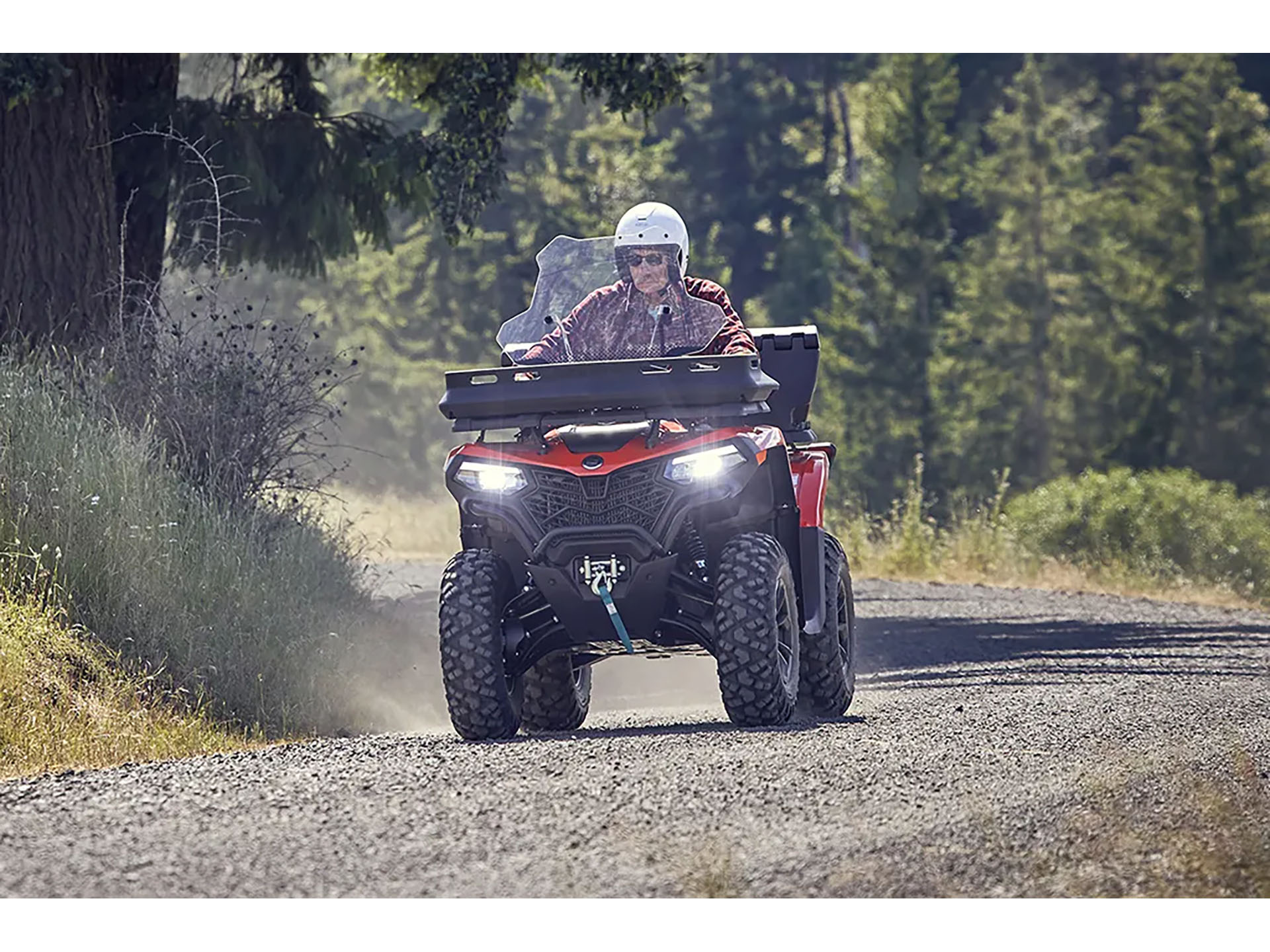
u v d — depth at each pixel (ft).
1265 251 500.74
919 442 490.90
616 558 82.74
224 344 141.28
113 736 92.89
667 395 84.17
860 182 624.18
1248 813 62.23
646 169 605.73
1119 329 504.84
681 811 59.06
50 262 152.25
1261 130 518.37
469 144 184.44
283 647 114.83
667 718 105.60
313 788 64.64
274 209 181.16
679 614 86.53
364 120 188.44
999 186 505.25
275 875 51.85
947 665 138.41
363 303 519.60
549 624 88.22
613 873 51.60
